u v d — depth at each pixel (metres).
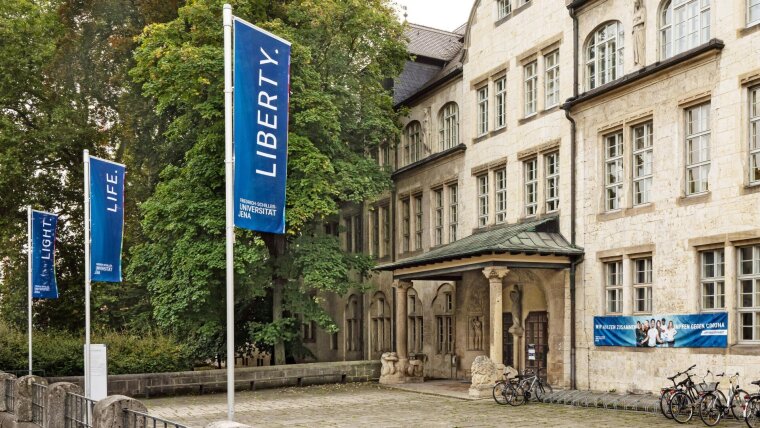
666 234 20.94
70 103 35.56
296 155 27.58
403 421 18.17
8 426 15.20
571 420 17.53
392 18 31.67
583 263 23.97
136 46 33.41
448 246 28.67
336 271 29.12
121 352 27.30
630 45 22.72
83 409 11.38
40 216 24.33
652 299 21.48
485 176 30.05
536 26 26.86
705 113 20.23
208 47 26.14
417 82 36.78
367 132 31.62
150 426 15.79
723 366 18.86
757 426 15.70
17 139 33.06
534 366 26.28
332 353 42.88
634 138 22.61
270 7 29.52
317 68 30.00
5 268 37.50
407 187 35.62
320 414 20.17
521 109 27.59
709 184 19.70
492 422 17.58
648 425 16.28
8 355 25.62
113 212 19.27
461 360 30.17
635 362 21.66
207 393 27.34
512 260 23.50
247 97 11.65
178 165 32.06
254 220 11.74
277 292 30.69
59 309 36.00
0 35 33.19
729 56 19.25
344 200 29.39
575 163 24.55
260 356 40.62
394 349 35.84
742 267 18.89
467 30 31.16
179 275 27.77
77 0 35.09
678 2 21.30
